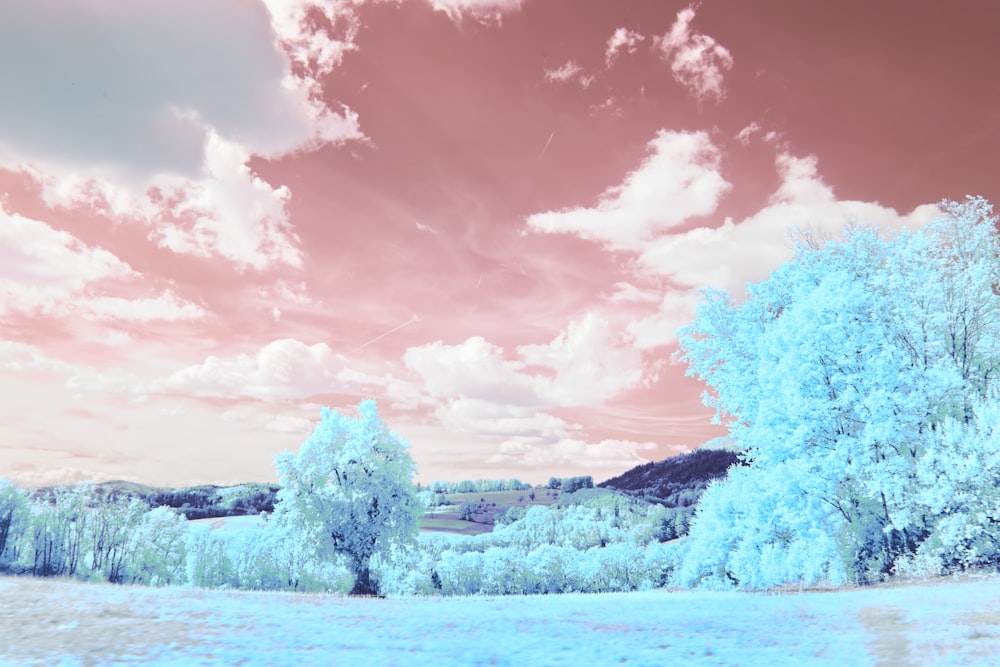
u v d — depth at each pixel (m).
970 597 14.44
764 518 28.42
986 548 22.14
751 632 11.16
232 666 8.24
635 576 72.94
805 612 13.94
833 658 8.27
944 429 24.75
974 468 21.97
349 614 15.51
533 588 72.75
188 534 52.56
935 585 19.36
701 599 21.34
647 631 11.89
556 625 13.26
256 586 47.28
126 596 17.34
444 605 19.72
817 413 26.09
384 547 39.41
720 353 33.78
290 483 39.75
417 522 40.47
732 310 34.28
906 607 13.34
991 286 28.17
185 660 8.62
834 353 26.75
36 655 8.78
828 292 27.62
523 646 10.18
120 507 42.47
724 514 31.09
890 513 24.12
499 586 72.19
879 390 24.91
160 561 47.00
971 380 27.14
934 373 25.20
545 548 77.38
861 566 24.98
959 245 29.47
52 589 18.28
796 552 26.03
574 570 74.31
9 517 35.72
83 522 39.53
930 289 27.80
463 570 71.44
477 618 14.90
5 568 34.97
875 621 11.58
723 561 30.50
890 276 28.69
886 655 8.24
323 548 38.50
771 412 27.98
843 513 26.33
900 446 25.75
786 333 28.02
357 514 38.84
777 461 27.89
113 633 10.81
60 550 37.31
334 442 40.69
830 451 25.70
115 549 41.69
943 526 22.48
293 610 16.19
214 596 19.48
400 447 41.38
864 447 25.06
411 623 13.69
